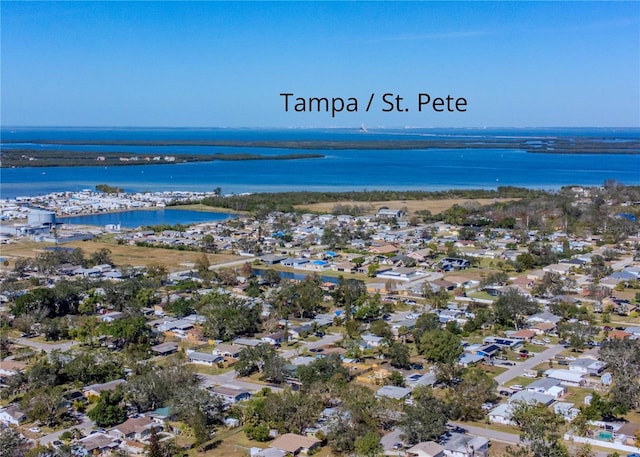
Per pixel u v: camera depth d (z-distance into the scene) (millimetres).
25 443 97625
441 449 95062
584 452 93375
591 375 128500
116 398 109688
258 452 96125
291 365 128125
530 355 140625
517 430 104438
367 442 94688
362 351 142375
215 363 135000
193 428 102438
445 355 133250
